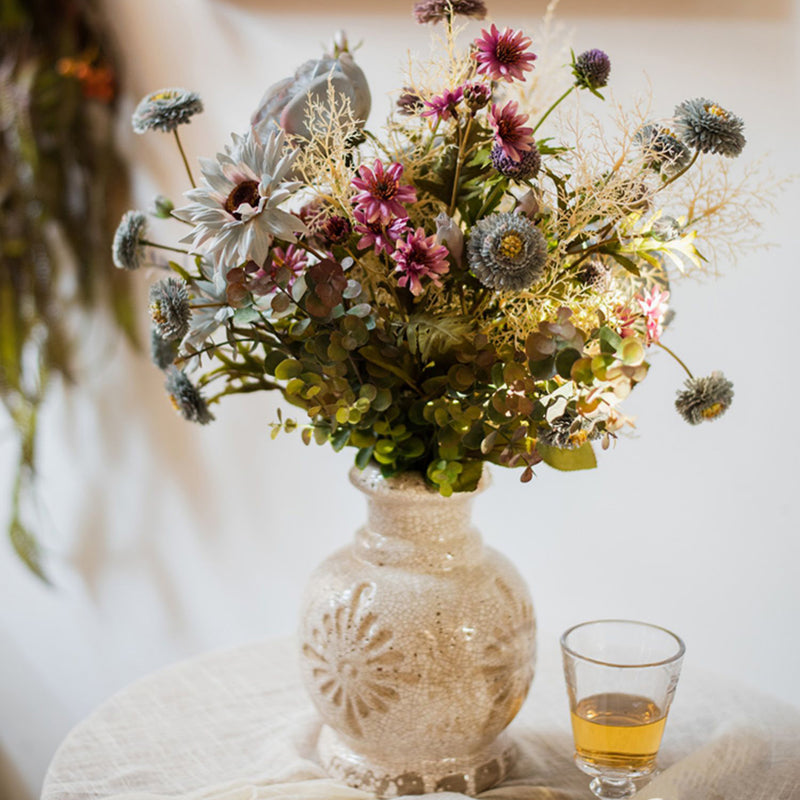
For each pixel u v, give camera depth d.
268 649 1.39
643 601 1.52
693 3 1.39
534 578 1.57
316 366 1.09
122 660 2.00
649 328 1.09
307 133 1.11
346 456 1.67
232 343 1.10
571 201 1.08
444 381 1.09
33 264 1.76
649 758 1.12
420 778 1.16
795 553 1.43
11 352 1.76
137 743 1.23
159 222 1.72
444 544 1.15
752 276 1.41
